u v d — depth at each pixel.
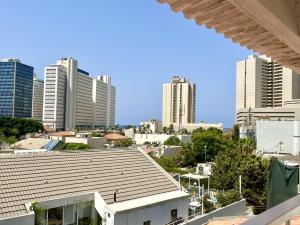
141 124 143.50
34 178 16.34
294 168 9.36
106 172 19.03
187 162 54.94
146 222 15.85
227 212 15.98
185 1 2.74
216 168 27.97
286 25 2.78
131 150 23.16
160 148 57.00
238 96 78.88
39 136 76.00
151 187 18.69
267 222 1.45
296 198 1.81
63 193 15.66
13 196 14.40
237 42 3.63
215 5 2.77
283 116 62.31
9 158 17.41
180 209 17.78
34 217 13.48
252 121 68.31
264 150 35.88
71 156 19.72
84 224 15.61
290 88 64.81
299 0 2.90
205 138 55.94
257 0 2.35
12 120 87.12
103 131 116.62
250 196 22.56
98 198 16.03
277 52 3.92
